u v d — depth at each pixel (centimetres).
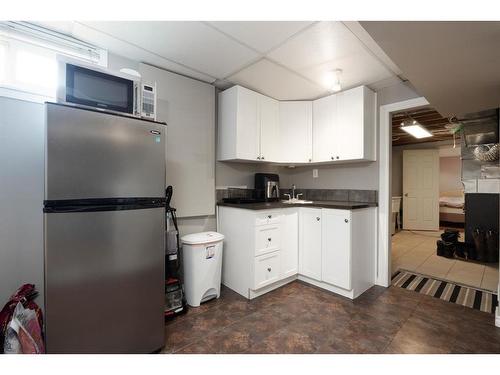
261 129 279
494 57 145
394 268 326
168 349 162
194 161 253
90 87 144
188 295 224
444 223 640
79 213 129
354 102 257
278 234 252
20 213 163
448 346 163
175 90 237
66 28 173
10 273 159
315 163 305
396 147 663
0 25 161
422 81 180
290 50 194
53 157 122
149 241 154
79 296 129
